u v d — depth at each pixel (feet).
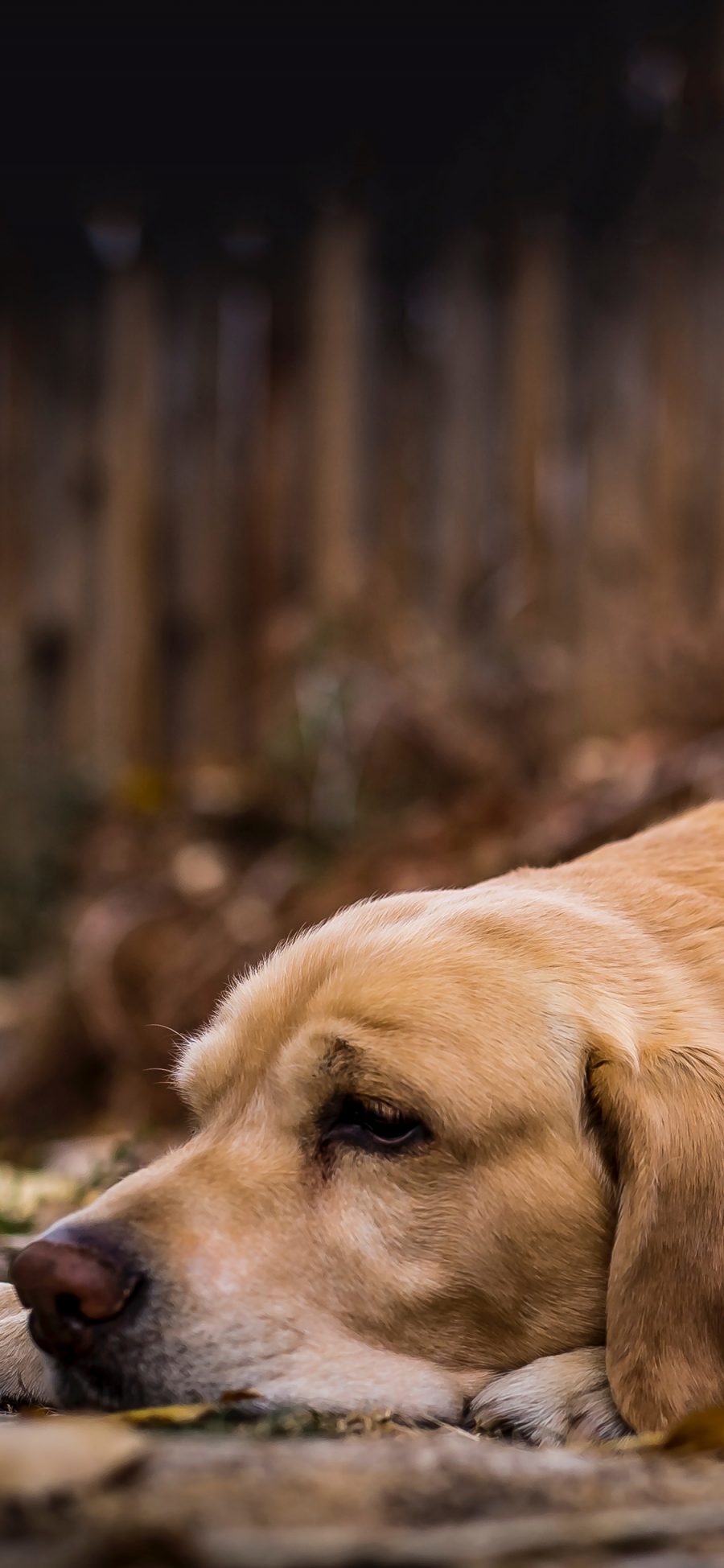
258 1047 9.87
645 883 11.44
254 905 22.58
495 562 29.94
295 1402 8.72
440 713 25.25
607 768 22.74
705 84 29.12
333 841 24.40
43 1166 18.52
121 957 22.65
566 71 30.01
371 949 9.94
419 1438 7.79
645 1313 8.72
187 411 31.71
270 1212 9.11
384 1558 4.44
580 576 29.27
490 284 30.22
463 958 9.68
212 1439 7.15
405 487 30.55
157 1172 9.39
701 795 20.53
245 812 26.02
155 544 31.76
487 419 30.17
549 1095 9.18
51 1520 4.59
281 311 31.42
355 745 25.36
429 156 30.81
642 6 29.35
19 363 32.12
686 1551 4.83
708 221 29.40
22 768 29.60
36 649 31.96
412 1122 9.14
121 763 31.48
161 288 31.76
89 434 31.99
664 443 29.35
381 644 26.76
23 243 32.09
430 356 30.58
